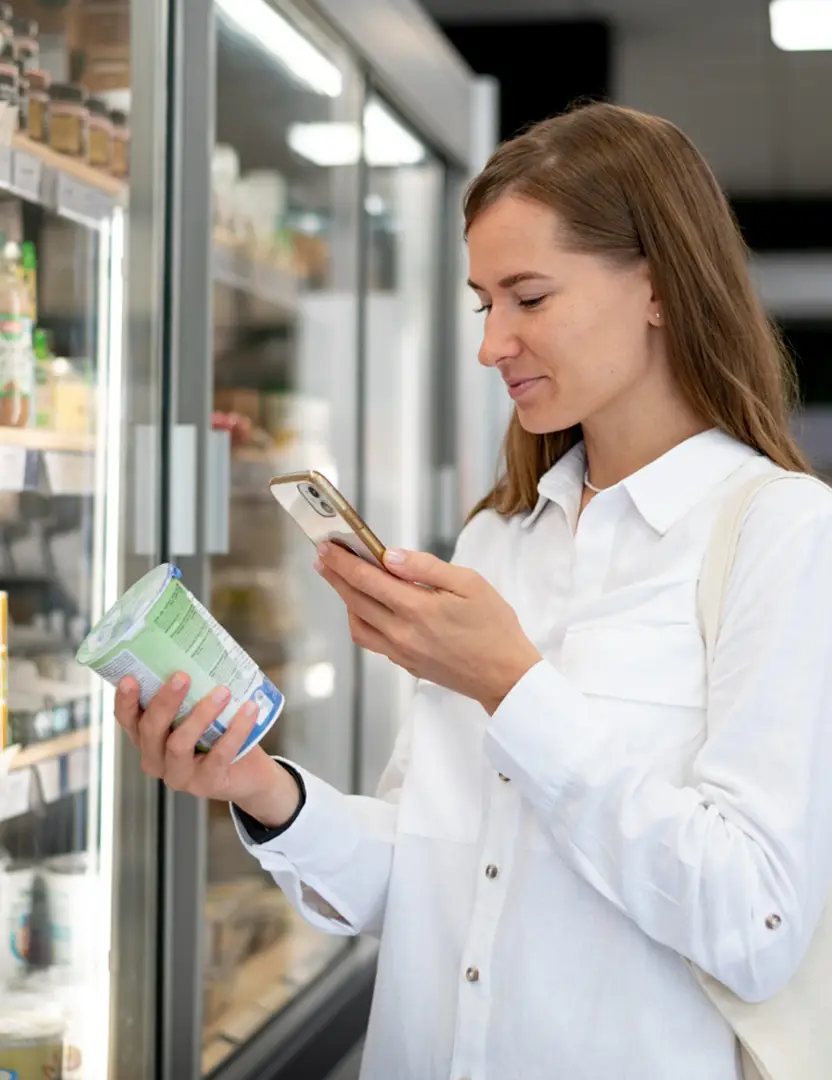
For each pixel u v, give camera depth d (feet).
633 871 3.43
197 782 3.65
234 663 3.68
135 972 5.97
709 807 3.43
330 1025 7.80
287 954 8.20
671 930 3.43
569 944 3.71
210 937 7.14
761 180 24.26
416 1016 4.03
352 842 4.13
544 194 3.72
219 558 7.36
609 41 15.07
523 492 4.38
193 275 6.31
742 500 3.69
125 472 5.95
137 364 6.01
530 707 3.52
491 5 14.78
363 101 8.84
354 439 9.22
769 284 25.95
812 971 3.56
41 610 5.54
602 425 4.05
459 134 10.93
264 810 4.01
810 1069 3.49
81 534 5.82
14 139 5.18
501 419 11.75
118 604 3.67
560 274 3.72
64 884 5.68
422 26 9.84
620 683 3.71
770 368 4.01
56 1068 5.55
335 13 7.85
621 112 3.92
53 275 5.58
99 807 5.84
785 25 15.29
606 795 3.47
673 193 3.81
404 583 3.65
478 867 3.93
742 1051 3.61
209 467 6.41
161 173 6.08
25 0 5.37
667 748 3.66
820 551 3.51
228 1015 7.23
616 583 3.92
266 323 8.01
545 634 3.99
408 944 4.06
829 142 21.43
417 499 10.84
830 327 27.43
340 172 8.75
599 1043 3.65
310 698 8.72
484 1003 3.82
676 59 17.06
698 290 3.82
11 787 5.16
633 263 3.80
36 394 5.47
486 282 3.85
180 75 6.20
